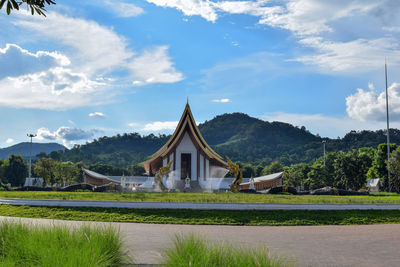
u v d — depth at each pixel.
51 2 6.56
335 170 53.28
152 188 35.97
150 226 13.57
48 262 4.60
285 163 157.62
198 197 20.88
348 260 7.87
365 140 167.75
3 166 67.00
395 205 17.25
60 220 14.91
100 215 15.77
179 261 4.64
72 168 62.62
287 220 15.20
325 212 16.44
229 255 4.79
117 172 81.94
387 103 47.25
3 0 6.26
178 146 38.12
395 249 9.17
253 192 29.84
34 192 27.81
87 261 4.59
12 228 6.37
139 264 7.00
